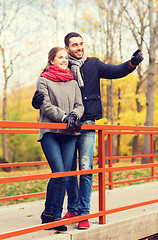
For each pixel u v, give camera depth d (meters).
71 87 3.00
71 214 3.30
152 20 12.79
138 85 17.19
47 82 2.91
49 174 2.65
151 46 12.88
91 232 3.00
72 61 3.16
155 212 3.80
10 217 3.62
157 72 15.57
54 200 2.96
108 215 3.62
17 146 31.61
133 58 3.00
